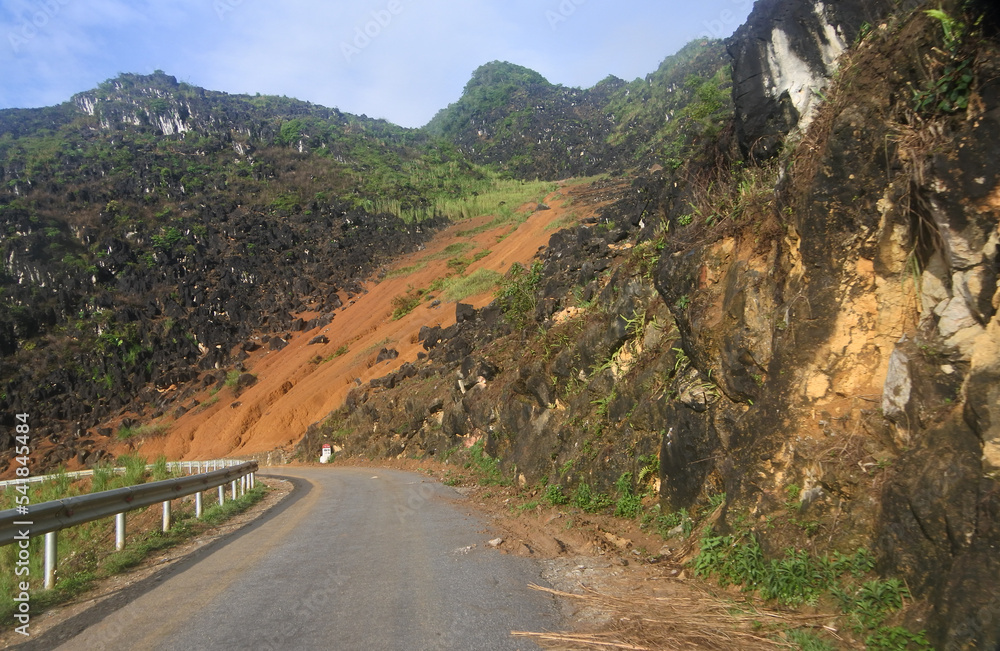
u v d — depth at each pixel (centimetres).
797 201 668
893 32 593
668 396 894
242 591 646
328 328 6425
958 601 382
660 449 907
